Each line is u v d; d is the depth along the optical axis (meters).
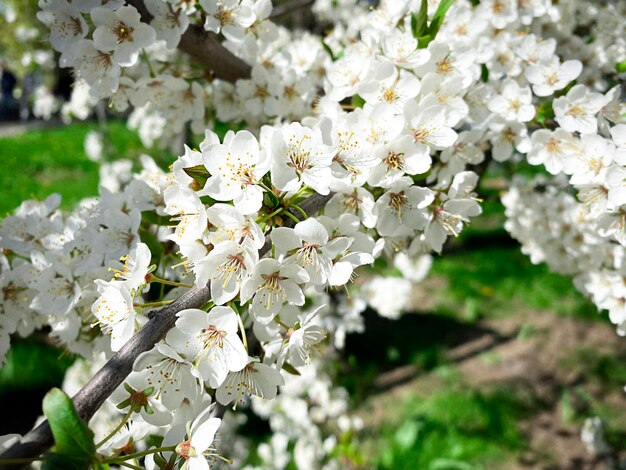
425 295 1.01
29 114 2.41
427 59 0.22
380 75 0.22
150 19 0.25
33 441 0.13
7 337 0.25
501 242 1.20
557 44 0.34
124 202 0.24
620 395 0.75
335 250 0.17
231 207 0.16
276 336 0.20
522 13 0.30
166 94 0.30
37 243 0.25
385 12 0.27
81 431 0.13
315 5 0.66
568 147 0.24
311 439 0.55
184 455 0.16
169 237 0.17
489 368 0.79
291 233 0.16
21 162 1.71
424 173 0.21
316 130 0.18
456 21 0.27
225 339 0.16
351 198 0.20
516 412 0.71
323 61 0.33
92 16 0.22
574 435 0.67
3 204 1.32
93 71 0.24
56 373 0.72
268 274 0.17
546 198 0.39
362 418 0.69
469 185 0.22
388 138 0.20
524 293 1.00
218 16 0.24
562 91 0.25
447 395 0.73
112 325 0.18
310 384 0.55
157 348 0.15
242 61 0.29
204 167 0.17
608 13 0.36
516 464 0.63
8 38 1.08
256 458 0.61
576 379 0.78
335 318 0.52
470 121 0.25
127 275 0.20
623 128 0.20
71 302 0.23
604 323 0.91
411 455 0.63
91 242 0.23
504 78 0.29
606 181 0.20
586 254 0.35
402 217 0.21
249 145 0.17
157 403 0.17
